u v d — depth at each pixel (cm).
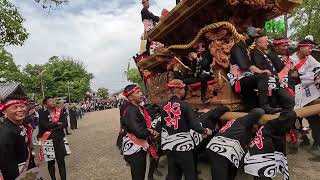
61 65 6425
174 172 425
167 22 687
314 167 551
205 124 461
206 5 550
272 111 421
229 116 465
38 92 5356
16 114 332
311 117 612
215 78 536
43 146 571
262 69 446
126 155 444
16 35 1260
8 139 319
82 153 1003
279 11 576
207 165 642
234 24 550
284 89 471
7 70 3500
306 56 580
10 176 320
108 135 1474
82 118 3619
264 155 365
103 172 709
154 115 606
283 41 531
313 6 1738
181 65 708
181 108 417
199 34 575
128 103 454
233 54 466
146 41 1005
